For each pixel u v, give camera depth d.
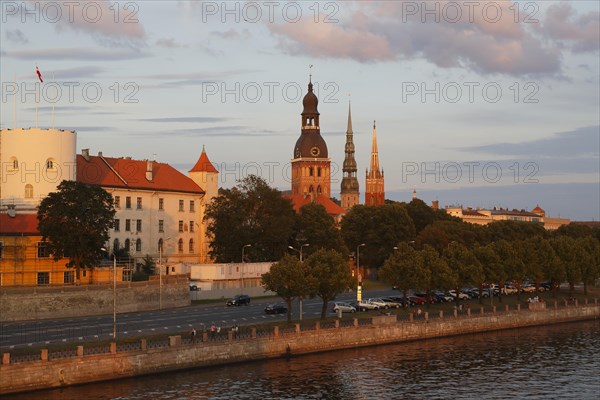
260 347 123.06
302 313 158.00
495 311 168.25
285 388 106.38
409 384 111.56
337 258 147.50
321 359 126.44
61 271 166.62
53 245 154.88
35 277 163.38
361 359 127.69
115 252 193.38
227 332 123.44
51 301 144.88
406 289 169.38
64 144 183.75
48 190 180.62
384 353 133.88
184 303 171.12
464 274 177.88
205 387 104.81
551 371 121.38
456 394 106.81
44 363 98.75
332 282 143.00
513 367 124.06
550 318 180.12
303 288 137.25
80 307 149.00
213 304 174.50
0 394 94.38
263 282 139.75
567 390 109.44
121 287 157.12
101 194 160.12
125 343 111.19
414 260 168.25
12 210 167.00
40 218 155.38
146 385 104.19
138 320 140.50
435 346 142.62
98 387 101.75
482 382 113.69
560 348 142.00
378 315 152.75
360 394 105.25
